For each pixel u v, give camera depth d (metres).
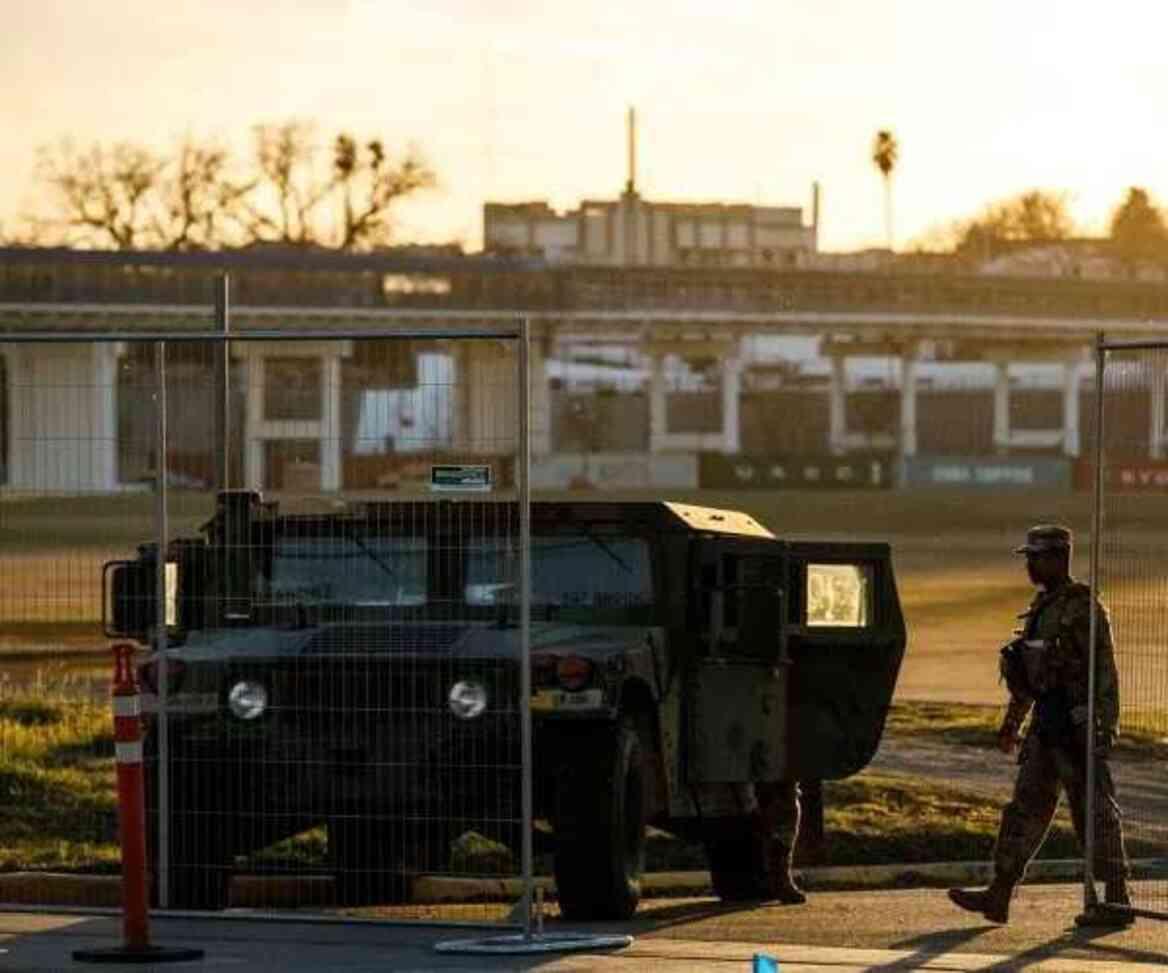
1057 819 45.41
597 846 31.06
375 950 28.94
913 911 34.19
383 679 31.23
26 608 38.12
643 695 32.06
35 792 43.19
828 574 34.44
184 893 32.03
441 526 32.75
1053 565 32.03
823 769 34.47
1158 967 27.98
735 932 31.16
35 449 35.91
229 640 32.41
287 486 39.75
